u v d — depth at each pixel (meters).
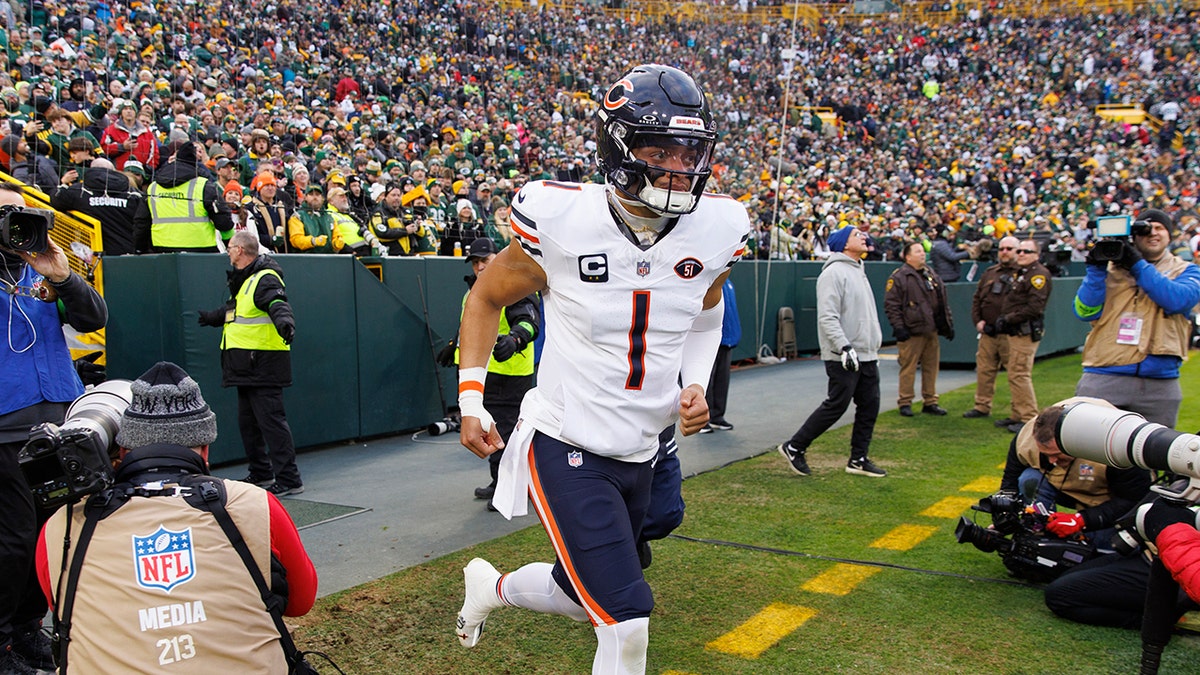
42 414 3.08
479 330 2.57
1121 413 2.95
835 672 3.20
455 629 3.56
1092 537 3.95
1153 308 4.42
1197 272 4.31
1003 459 6.57
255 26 13.93
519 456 2.52
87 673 1.84
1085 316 4.66
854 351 5.78
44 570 1.97
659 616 3.71
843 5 32.12
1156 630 2.88
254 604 1.96
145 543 1.90
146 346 6.16
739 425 7.92
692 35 18.31
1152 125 29.38
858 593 3.94
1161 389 4.50
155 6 12.34
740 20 18.72
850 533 4.80
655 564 4.32
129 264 6.18
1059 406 3.80
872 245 15.21
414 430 7.89
